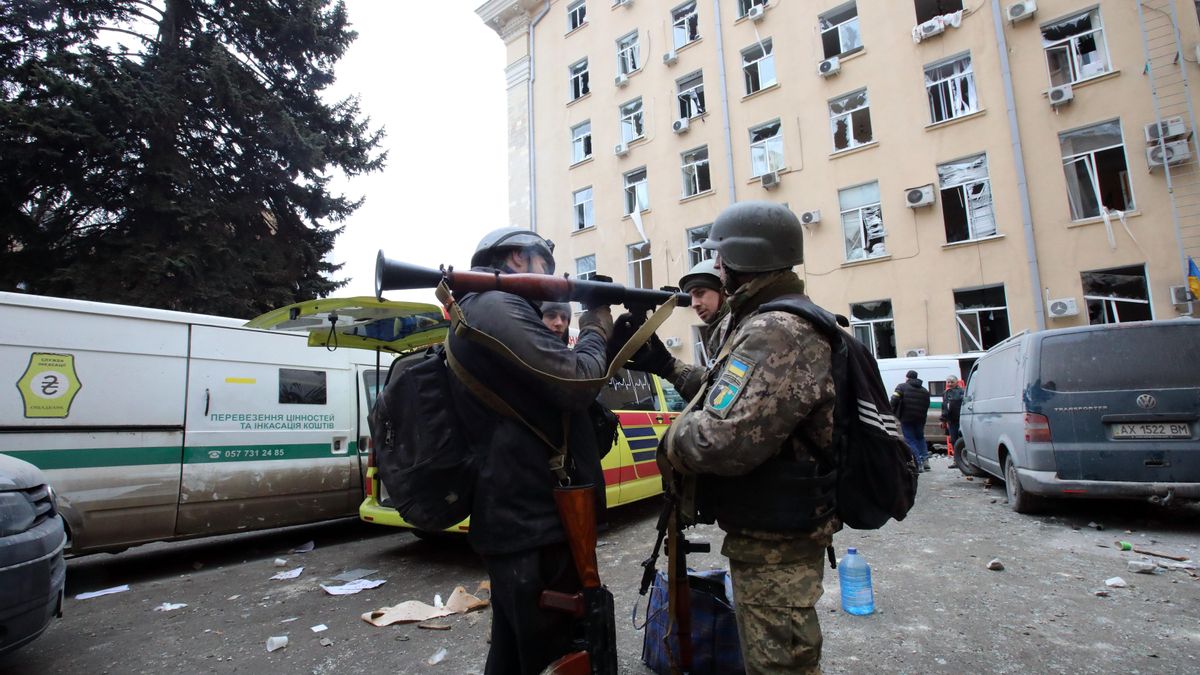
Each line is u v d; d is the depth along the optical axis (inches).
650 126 738.2
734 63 677.3
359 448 254.5
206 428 211.0
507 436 60.2
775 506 61.5
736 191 662.5
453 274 58.0
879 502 63.4
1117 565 157.6
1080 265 482.3
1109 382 189.8
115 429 191.3
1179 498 177.3
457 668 113.5
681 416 66.1
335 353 252.8
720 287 116.4
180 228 490.0
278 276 545.6
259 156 556.1
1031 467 200.1
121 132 470.6
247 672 116.2
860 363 66.4
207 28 551.2
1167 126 452.8
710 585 101.0
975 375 285.9
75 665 122.5
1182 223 448.5
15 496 110.1
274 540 257.9
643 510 254.5
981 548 177.8
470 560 198.4
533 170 849.5
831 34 629.6
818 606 133.9
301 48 580.4
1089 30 497.7
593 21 803.4
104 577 201.6
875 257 570.9
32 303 180.1
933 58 558.3
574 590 60.5
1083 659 104.5
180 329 209.5
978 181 534.3
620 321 73.6
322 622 143.1
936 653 108.7
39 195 481.4
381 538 249.8
